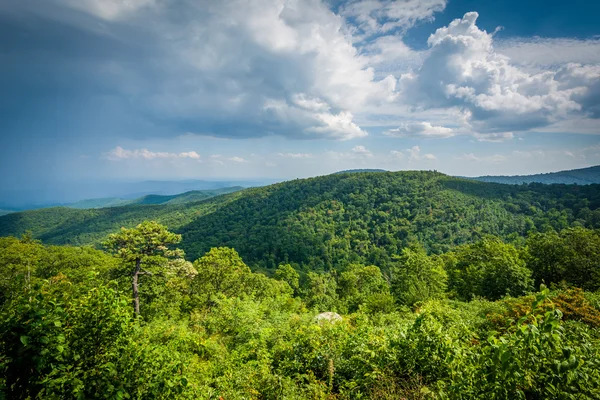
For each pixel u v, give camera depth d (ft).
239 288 88.43
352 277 160.04
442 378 14.30
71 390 10.00
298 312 73.92
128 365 11.96
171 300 80.84
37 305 10.06
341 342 23.06
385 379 15.49
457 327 23.91
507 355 9.54
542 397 10.18
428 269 83.35
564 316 29.71
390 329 24.40
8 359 8.99
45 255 126.11
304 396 17.43
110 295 12.64
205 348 31.58
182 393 13.88
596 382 9.96
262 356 25.46
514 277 69.41
